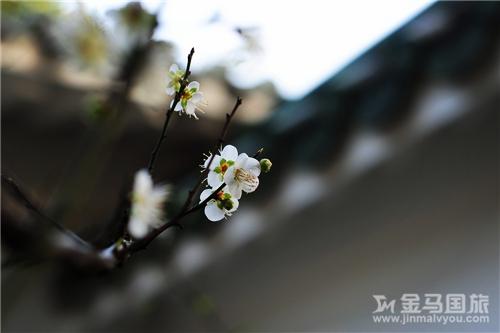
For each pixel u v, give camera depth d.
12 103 1.45
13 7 1.15
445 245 1.09
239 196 0.60
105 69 0.96
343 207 1.14
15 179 0.55
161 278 1.35
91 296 1.43
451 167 1.05
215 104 1.51
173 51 0.78
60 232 0.53
